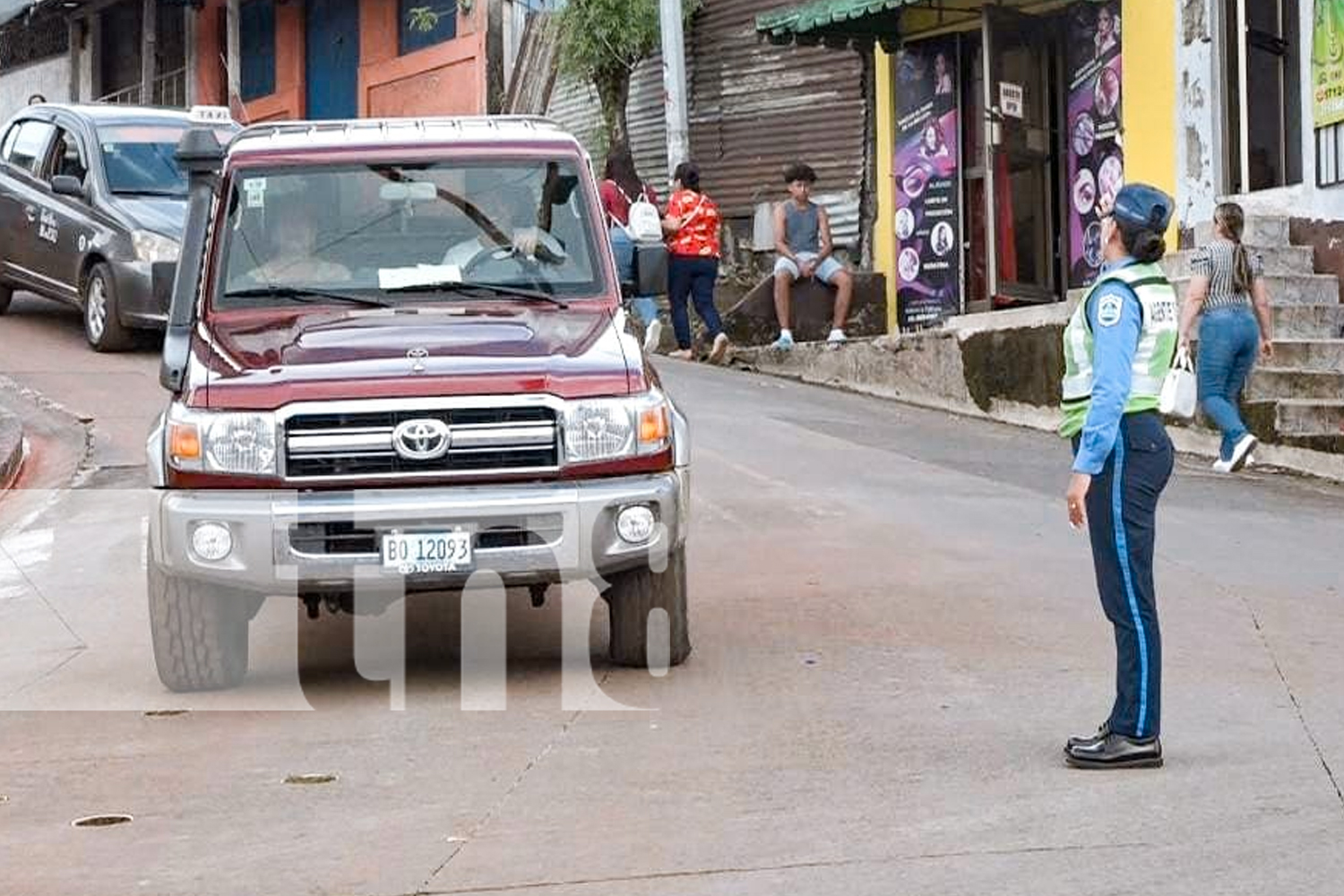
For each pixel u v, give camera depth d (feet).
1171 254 61.16
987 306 69.41
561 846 21.47
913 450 54.70
